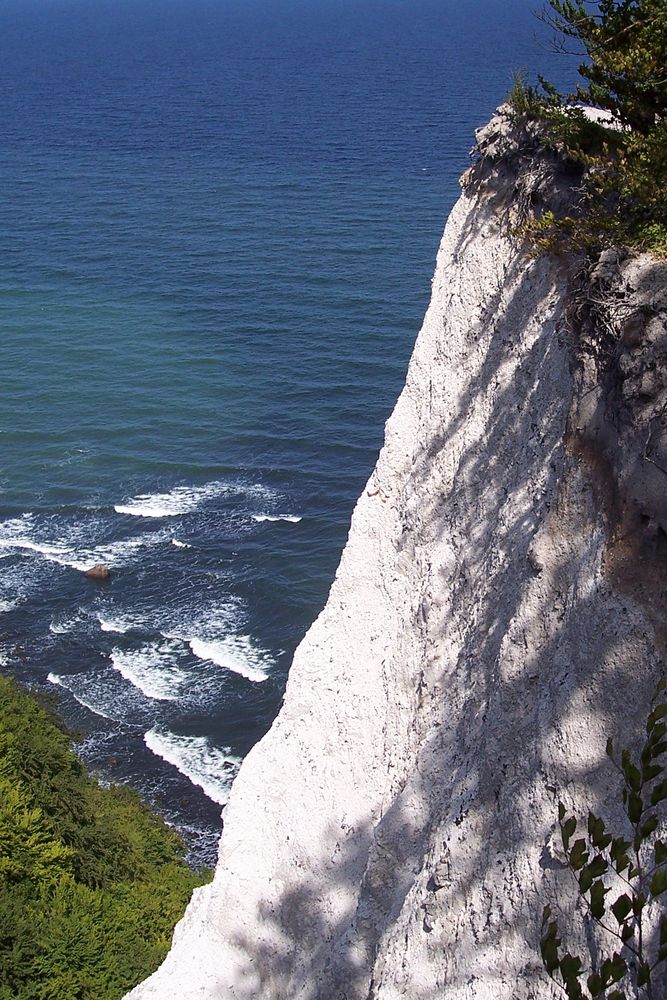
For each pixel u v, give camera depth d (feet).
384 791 44.47
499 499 41.01
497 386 43.50
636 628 25.38
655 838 23.26
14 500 208.85
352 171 513.86
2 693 131.54
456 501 45.21
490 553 38.27
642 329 27.04
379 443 230.89
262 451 227.61
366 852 44.78
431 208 433.07
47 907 94.99
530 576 29.81
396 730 45.52
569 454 29.94
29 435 232.12
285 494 210.79
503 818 28.04
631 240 29.14
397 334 292.40
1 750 113.80
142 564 188.85
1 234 407.23
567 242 38.14
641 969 17.02
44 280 346.74
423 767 37.73
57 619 174.70
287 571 185.98
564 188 40.16
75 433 233.55
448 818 31.07
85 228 415.85
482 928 27.20
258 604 176.96
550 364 38.04
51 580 184.75
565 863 25.04
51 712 151.43
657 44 30.53
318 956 44.39
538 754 26.84
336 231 400.47
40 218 433.48
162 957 95.66
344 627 54.29
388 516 55.52
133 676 162.20
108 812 119.44
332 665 53.16
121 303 322.55
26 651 167.73
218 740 150.00
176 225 418.31
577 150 35.40
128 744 149.59
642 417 26.61
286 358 276.41
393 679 46.62
